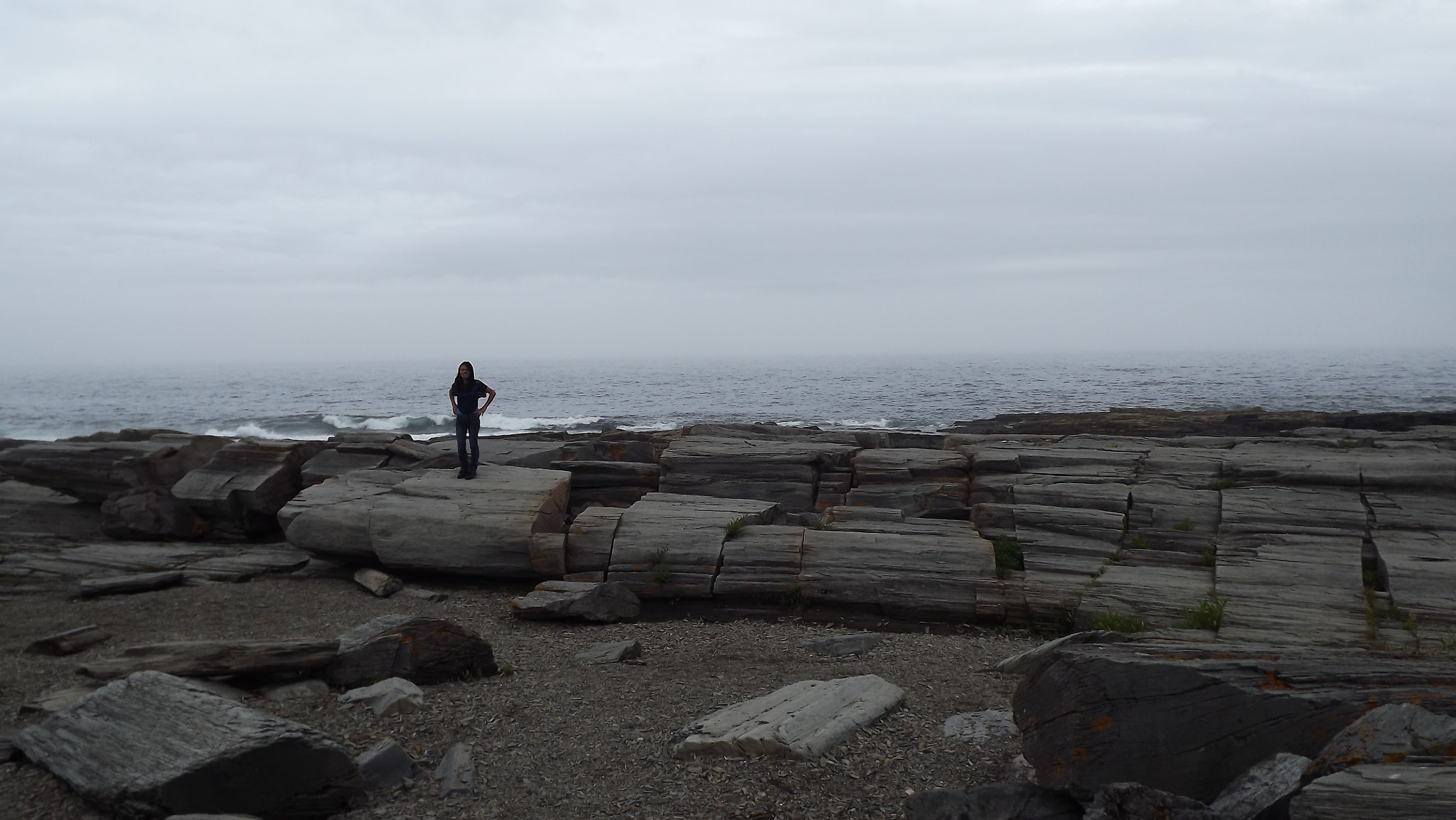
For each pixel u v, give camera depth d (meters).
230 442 16.89
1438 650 8.60
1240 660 4.89
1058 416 29.83
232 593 12.10
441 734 6.61
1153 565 11.62
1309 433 17.78
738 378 110.25
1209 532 12.34
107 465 15.63
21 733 6.03
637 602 11.38
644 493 15.53
